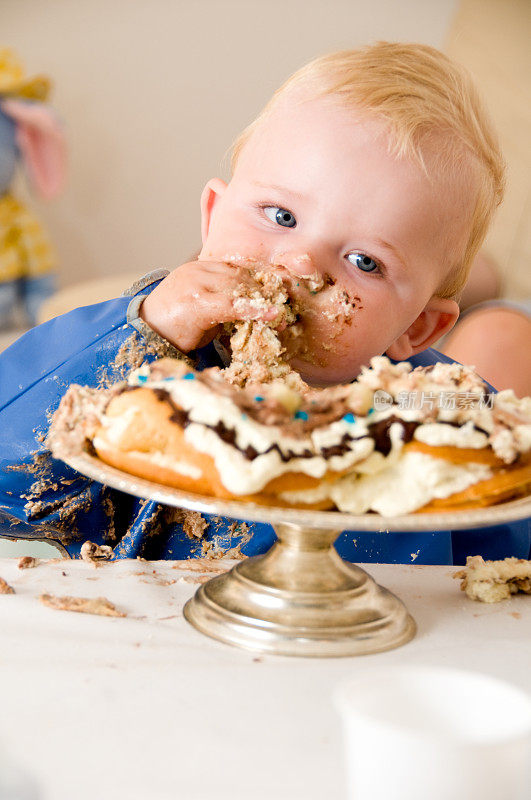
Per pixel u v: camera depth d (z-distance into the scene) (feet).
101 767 2.11
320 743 2.21
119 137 12.57
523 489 2.61
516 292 8.67
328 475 2.51
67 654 2.46
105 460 2.61
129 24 12.32
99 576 2.92
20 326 11.92
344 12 12.39
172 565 3.07
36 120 11.91
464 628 2.73
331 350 3.68
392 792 1.89
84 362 3.51
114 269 12.70
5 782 2.10
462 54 11.06
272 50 12.70
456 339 7.06
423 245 3.80
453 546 3.97
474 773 1.87
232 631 2.58
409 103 3.80
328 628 2.57
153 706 2.29
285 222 3.70
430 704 1.99
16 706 2.26
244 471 2.48
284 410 2.56
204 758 2.15
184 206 12.99
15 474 3.48
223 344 3.70
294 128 3.73
